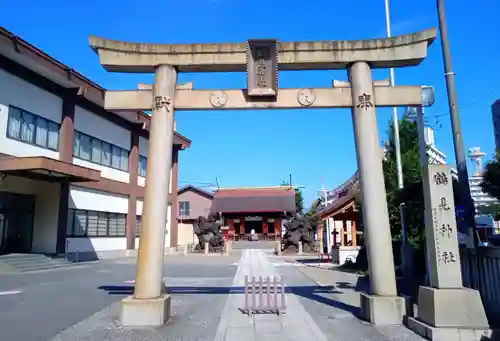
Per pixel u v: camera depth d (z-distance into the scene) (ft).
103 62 32.63
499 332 24.17
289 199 183.21
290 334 26.43
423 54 32.40
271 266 78.74
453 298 25.08
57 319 30.73
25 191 80.07
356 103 32.53
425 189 27.96
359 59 32.96
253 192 191.11
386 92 32.83
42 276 59.36
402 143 67.72
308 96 33.04
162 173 31.14
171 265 82.23
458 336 24.13
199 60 32.94
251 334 26.50
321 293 42.65
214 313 32.48
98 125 96.78
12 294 42.52
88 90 85.76
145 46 32.89
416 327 26.53
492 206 79.36
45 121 78.84
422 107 35.96
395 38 32.78
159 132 31.73
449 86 37.01
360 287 46.91
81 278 57.00
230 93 33.09
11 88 70.59
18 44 66.80
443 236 26.50
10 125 70.28
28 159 65.10
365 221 31.07
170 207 135.13
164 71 32.71
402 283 44.34
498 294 29.25
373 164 31.35
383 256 30.17
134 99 32.81
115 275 61.05
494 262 29.84
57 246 80.07
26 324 29.19
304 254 117.29
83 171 75.77
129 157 111.14
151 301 28.81
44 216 81.92
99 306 35.81
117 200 104.53
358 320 30.04
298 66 33.94
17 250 78.84
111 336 25.94
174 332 26.91
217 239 130.72
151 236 30.14
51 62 74.38
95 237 94.63
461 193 34.91
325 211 80.79
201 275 62.18
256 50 32.73
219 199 186.60
